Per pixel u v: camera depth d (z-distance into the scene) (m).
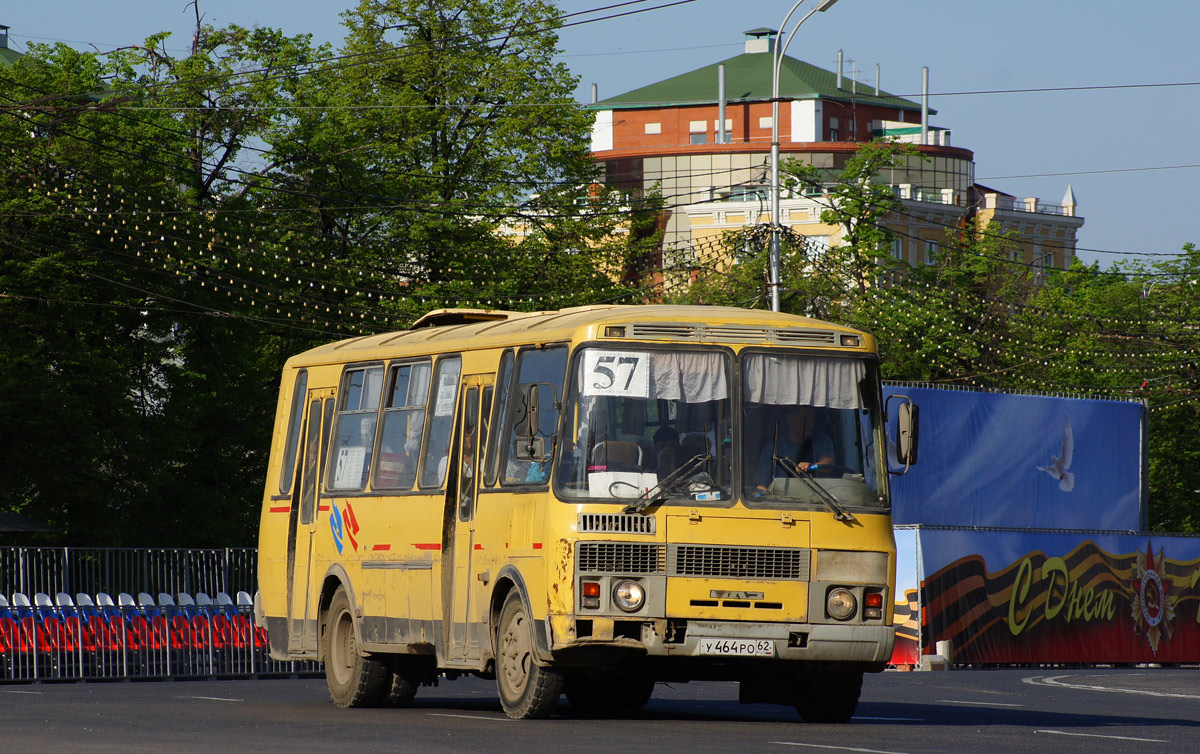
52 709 28.44
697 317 24.42
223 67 77.19
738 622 23.50
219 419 76.88
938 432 66.50
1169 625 61.66
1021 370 95.56
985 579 56.94
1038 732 24.23
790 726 24.39
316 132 77.69
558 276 82.00
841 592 23.89
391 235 79.88
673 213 156.38
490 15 83.69
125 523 71.25
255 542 77.19
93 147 68.00
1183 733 24.78
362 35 82.50
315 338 78.44
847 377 24.67
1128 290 107.69
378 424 29.88
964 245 105.50
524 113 82.00
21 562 43.50
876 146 97.00
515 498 24.89
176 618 45.69
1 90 67.31
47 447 67.62
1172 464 106.94
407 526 28.20
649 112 174.12
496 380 26.19
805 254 89.06
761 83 171.75
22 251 68.25
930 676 50.16
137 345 74.44
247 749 19.69
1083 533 59.59
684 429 23.95
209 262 70.44
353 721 25.11
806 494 24.02
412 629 27.83
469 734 22.19
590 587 23.25
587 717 26.34
